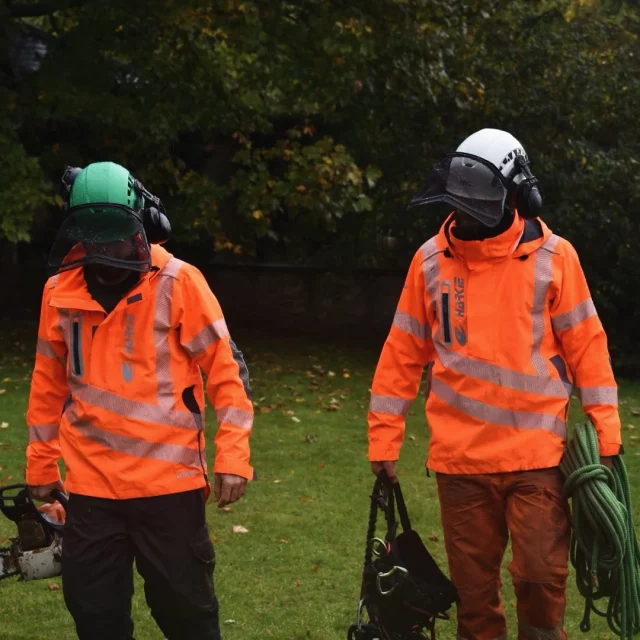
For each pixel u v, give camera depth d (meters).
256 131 16.45
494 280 3.55
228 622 4.76
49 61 13.09
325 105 14.25
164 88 13.77
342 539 6.12
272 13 13.20
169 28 13.84
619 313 13.80
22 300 17.70
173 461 3.30
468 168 3.49
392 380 3.79
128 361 3.31
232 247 15.49
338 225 16.08
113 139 14.55
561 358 3.59
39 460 3.57
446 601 3.51
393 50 13.53
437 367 3.63
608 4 15.71
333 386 11.93
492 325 3.54
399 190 15.07
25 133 14.84
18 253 17.95
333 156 13.95
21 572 3.73
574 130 13.95
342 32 12.98
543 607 3.44
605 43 14.84
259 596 5.14
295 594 5.17
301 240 17.58
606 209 13.45
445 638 4.60
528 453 3.48
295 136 15.84
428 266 3.68
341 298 16.67
